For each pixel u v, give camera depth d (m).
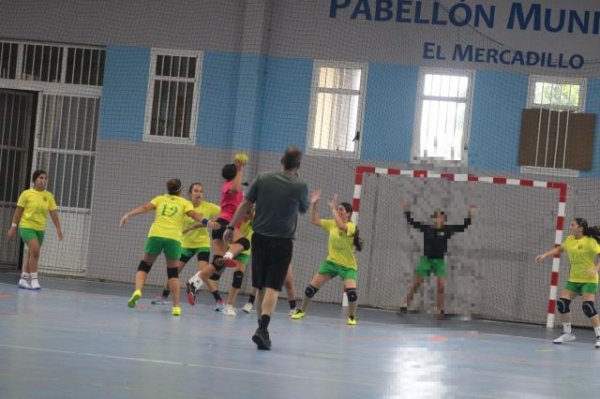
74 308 13.94
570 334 14.95
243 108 20.08
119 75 20.73
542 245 18.89
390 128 19.72
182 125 20.45
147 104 20.56
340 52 19.97
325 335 12.88
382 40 19.81
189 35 20.50
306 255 19.78
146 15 20.67
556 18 19.27
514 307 18.83
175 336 11.11
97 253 20.61
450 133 19.55
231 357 9.52
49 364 8.12
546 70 19.27
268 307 10.36
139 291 13.77
